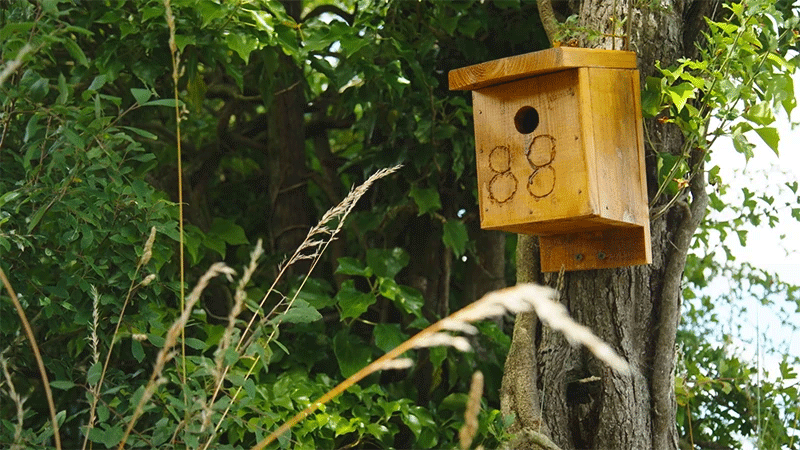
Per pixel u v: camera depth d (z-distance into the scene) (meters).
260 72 9.36
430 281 9.73
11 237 5.55
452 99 8.80
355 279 10.06
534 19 9.09
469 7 8.81
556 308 2.69
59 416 5.33
